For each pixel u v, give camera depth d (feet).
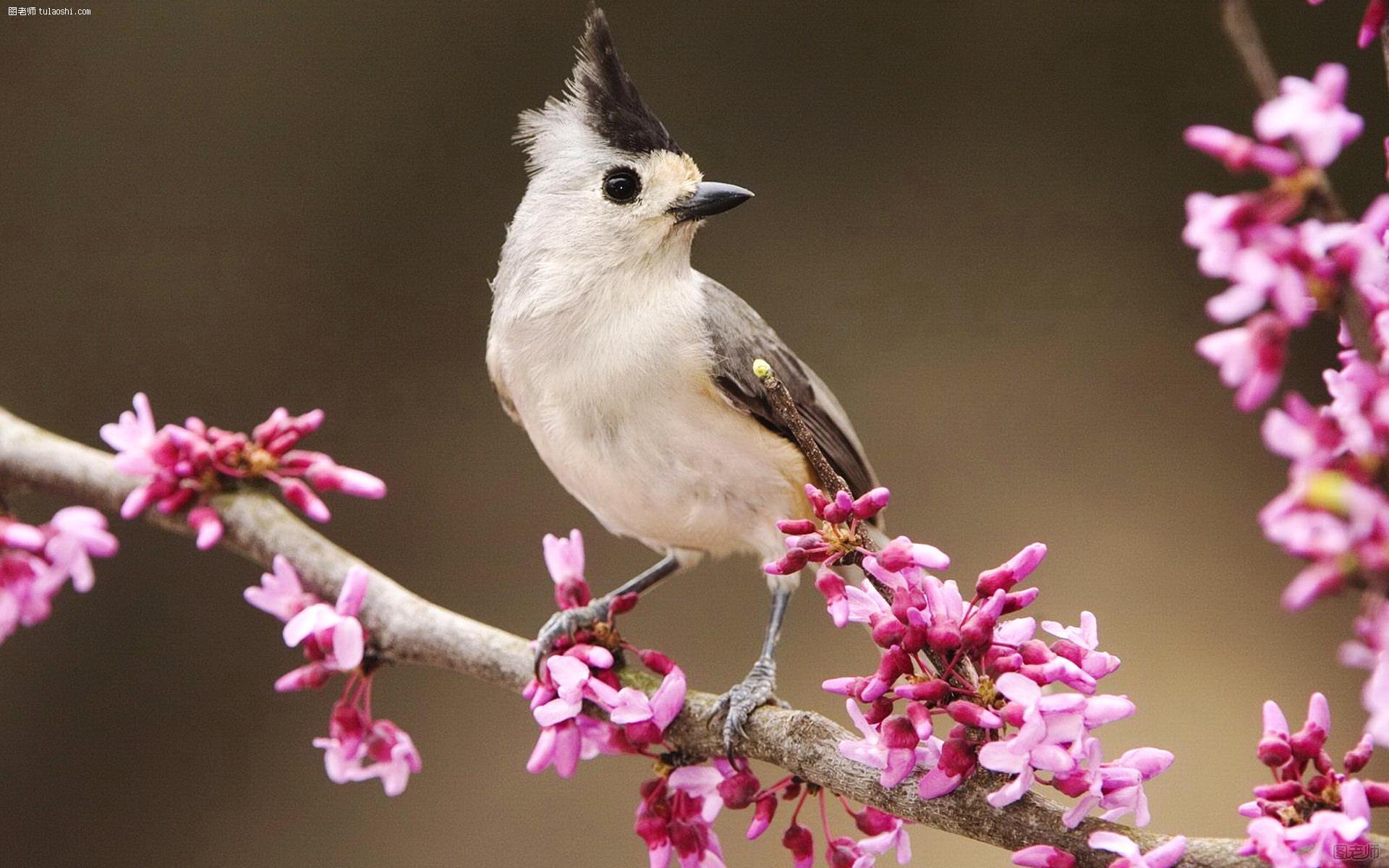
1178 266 38.40
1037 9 39.34
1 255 36.45
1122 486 36.45
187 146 37.78
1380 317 7.67
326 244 38.17
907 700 12.28
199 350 37.19
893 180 39.42
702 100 39.24
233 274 37.60
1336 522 7.16
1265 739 11.19
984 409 37.50
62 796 33.01
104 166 37.32
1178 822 32.14
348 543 36.14
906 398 37.70
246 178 37.99
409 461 37.06
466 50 39.01
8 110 36.81
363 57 38.65
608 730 15.14
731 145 39.22
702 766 14.96
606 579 35.81
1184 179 38.86
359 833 32.91
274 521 16.70
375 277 38.22
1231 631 34.60
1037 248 38.88
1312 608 34.68
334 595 16.44
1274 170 7.48
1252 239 7.50
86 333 36.70
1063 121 39.34
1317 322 36.55
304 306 37.86
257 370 37.40
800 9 39.55
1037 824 12.41
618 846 32.24
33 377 36.19
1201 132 7.60
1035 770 11.80
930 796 12.29
